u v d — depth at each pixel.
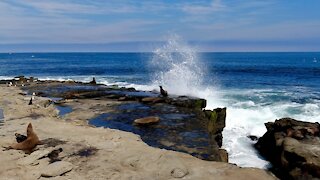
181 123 12.52
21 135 9.02
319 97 28.58
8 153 8.00
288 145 11.72
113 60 127.00
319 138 12.51
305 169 10.38
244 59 140.88
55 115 13.75
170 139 10.36
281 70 68.19
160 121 12.82
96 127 11.33
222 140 15.84
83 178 6.63
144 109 15.23
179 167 7.19
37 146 8.62
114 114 14.06
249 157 13.86
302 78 50.06
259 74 57.19
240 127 18.28
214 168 7.27
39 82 28.73
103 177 6.69
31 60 121.94
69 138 9.45
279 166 11.74
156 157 7.88
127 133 10.40
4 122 11.67
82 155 7.98
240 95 28.55
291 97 28.31
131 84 35.47
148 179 6.62
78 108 15.39
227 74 56.62
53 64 90.50
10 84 25.92
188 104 16.47
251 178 6.71
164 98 17.64
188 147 9.57
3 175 6.61
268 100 26.44
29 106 15.18
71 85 25.94
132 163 7.48
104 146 8.73
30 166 7.20
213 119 15.17
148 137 10.57
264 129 17.53
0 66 77.56
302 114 20.89
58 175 6.75
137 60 126.88
